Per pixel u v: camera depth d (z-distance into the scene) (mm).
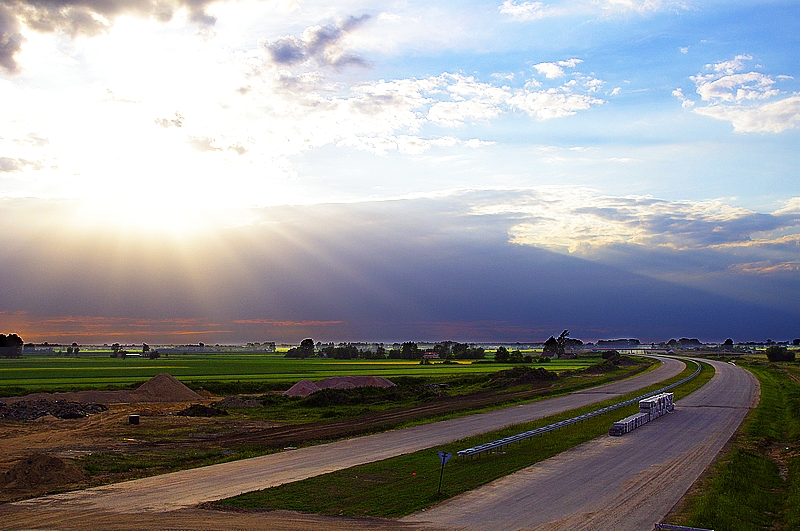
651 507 23906
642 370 130625
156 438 44031
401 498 25406
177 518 22438
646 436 42312
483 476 29578
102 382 95625
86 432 46844
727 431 44438
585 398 72062
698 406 61188
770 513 24031
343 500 25109
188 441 42531
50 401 61844
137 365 164500
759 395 72125
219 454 37062
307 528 21188
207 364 176375
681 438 41406
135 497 25797
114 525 21500
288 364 178000
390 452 36531
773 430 46344
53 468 29750
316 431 46719
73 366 155125
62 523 21828
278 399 71312
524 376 101000
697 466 31953
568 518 22422
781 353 165250
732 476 28562
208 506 24203
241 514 23047
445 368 151125
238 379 108062
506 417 54406
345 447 38750
